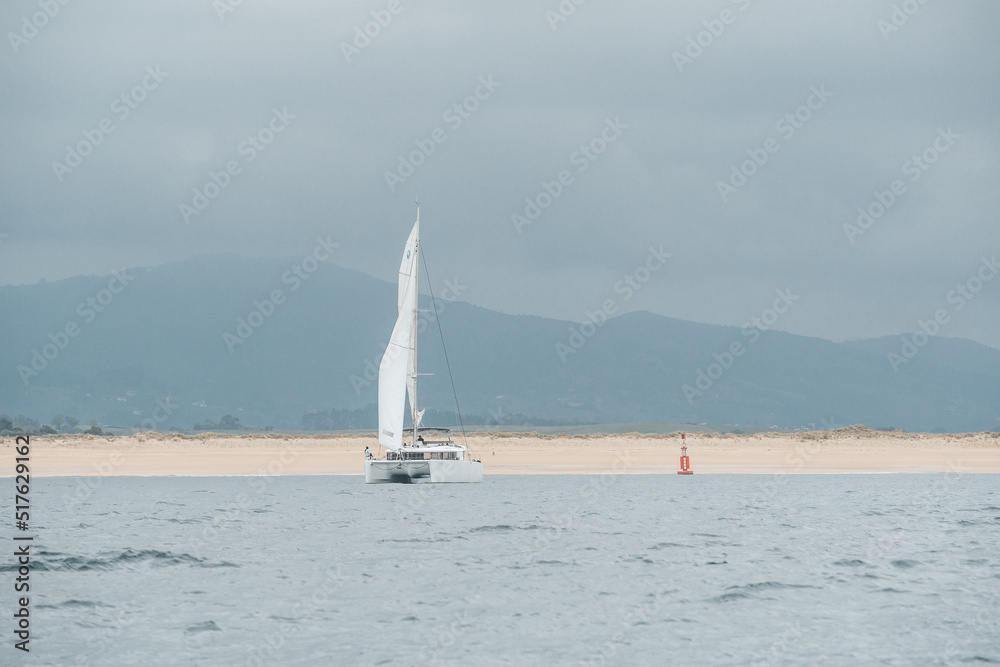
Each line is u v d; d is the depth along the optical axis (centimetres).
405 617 3591
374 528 5978
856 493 8312
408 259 8850
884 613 3666
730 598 3922
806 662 3017
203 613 3656
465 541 5450
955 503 7512
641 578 4347
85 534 5700
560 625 3469
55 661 3031
